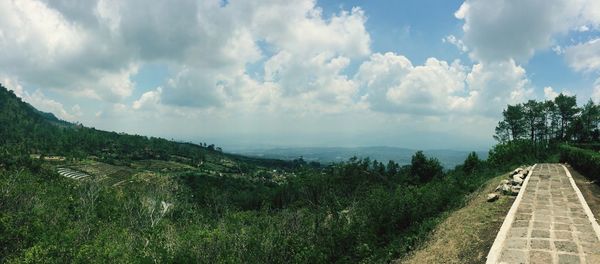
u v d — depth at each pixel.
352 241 19.73
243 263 22.11
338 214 24.47
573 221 12.82
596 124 63.09
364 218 20.88
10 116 151.50
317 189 46.66
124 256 21.42
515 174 24.41
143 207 43.31
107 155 129.38
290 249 21.59
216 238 24.02
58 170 91.81
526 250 10.36
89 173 95.25
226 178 108.19
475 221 15.01
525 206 15.20
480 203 17.86
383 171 56.97
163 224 34.91
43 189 46.19
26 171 61.44
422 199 20.47
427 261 13.27
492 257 10.12
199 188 83.19
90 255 21.58
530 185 20.12
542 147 48.84
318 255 19.36
